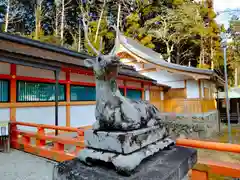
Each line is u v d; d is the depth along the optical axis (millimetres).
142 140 1325
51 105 7152
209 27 23609
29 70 6559
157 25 23984
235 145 1631
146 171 1239
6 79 5992
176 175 1309
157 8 24031
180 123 11781
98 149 1299
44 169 4004
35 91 6750
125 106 1300
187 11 22000
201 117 12625
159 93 14477
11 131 5539
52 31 22641
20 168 4051
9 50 5312
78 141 3955
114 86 1360
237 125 15406
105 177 1133
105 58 1358
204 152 7375
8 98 6035
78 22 23516
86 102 8508
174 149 1757
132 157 1174
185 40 23938
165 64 12844
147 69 15164
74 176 1217
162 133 1675
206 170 1772
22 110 6316
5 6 20094
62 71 7555
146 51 17922
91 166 1299
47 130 6902
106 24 21734
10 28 20891
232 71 27344
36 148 4871
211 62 24766
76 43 20906
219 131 12672
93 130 1361
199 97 12969
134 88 11711
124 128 1225
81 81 8367
